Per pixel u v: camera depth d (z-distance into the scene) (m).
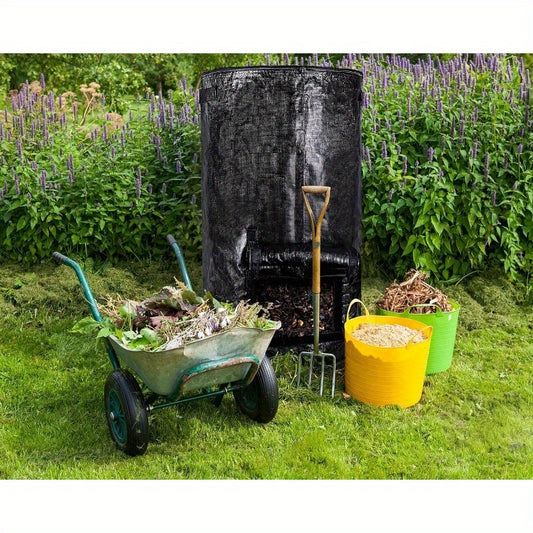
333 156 3.93
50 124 5.89
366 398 3.60
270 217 3.89
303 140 3.83
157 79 12.43
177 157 5.69
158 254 5.73
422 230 5.13
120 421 3.17
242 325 3.11
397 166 5.17
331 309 4.13
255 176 3.86
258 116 3.81
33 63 10.62
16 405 3.72
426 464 3.08
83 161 5.57
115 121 6.10
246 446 3.25
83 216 5.40
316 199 3.93
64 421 3.51
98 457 3.17
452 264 5.36
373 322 3.93
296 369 3.96
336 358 4.06
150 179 5.66
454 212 5.12
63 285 5.14
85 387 3.92
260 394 3.31
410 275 4.31
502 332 4.74
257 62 8.41
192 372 2.86
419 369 3.54
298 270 3.84
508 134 5.19
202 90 4.04
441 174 4.96
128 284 5.28
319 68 3.82
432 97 5.30
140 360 2.87
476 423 3.45
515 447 3.22
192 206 5.42
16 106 5.91
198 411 3.56
